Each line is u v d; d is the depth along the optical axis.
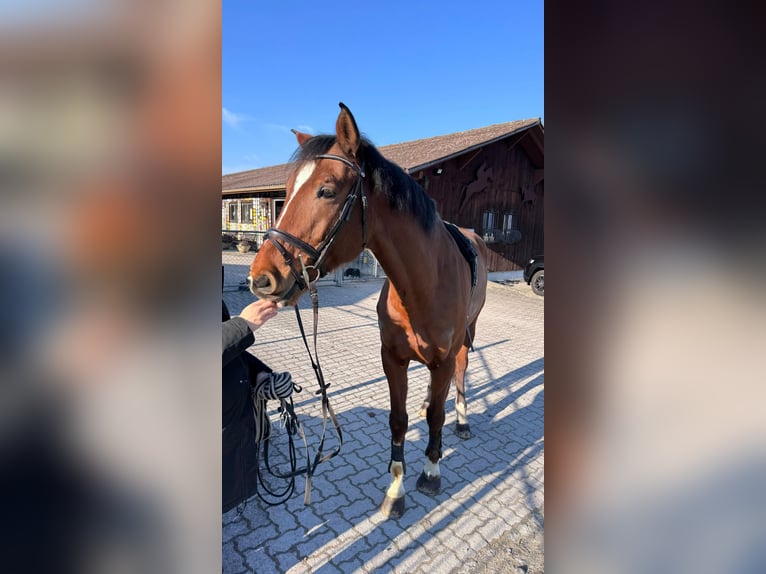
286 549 1.99
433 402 2.30
